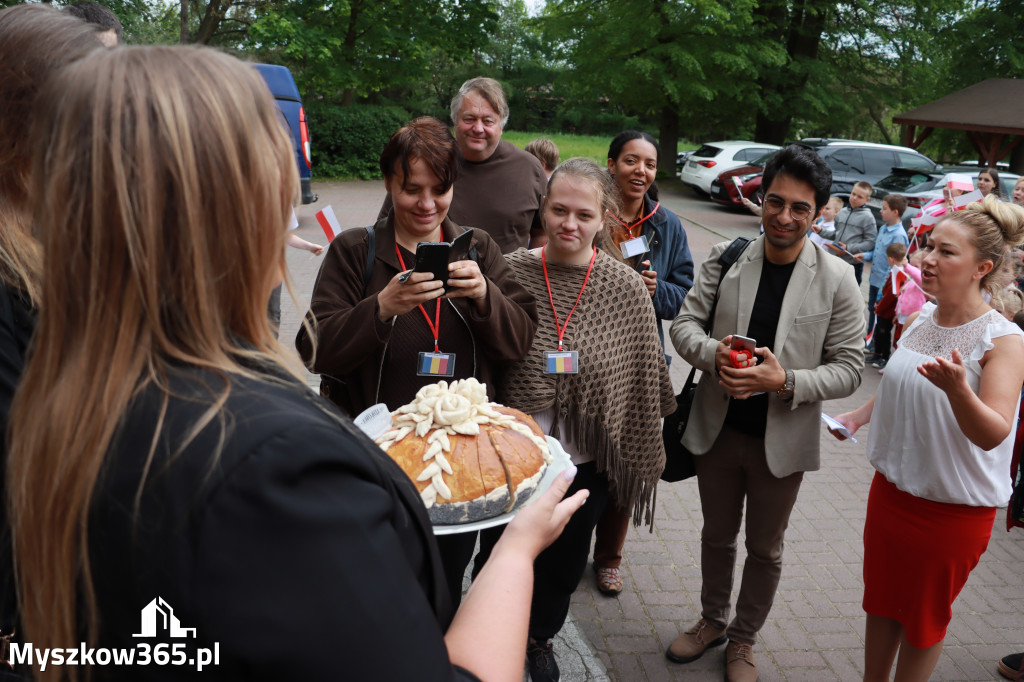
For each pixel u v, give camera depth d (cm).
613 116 4444
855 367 252
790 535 401
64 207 67
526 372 242
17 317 124
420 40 2047
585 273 248
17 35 125
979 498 223
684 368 675
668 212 360
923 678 245
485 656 85
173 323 71
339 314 222
